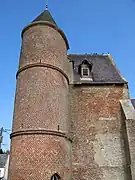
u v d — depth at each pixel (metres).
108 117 17.38
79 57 22.45
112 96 18.08
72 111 17.50
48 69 15.77
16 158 13.46
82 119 17.27
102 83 18.38
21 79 15.89
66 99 16.80
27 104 14.62
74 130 16.89
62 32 18.17
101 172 15.70
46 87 15.14
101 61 21.97
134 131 15.48
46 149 13.45
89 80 18.95
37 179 12.70
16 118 14.74
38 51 16.20
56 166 13.44
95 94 18.12
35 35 16.89
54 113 14.73
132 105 17.42
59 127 14.64
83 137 16.72
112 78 19.25
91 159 16.05
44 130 13.81
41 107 14.45
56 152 13.74
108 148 16.39
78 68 20.00
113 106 17.73
